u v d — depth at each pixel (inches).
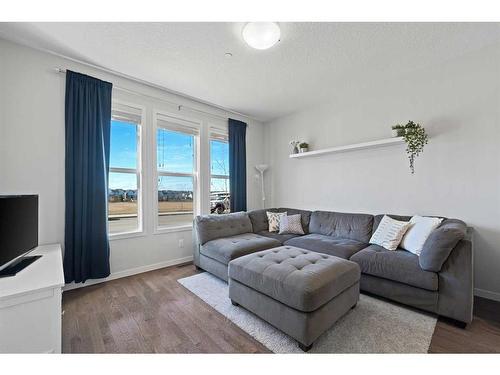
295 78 114.2
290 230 138.6
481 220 91.7
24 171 87.7
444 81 100.4
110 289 97.1
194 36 81.4
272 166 183.2
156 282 105.0
